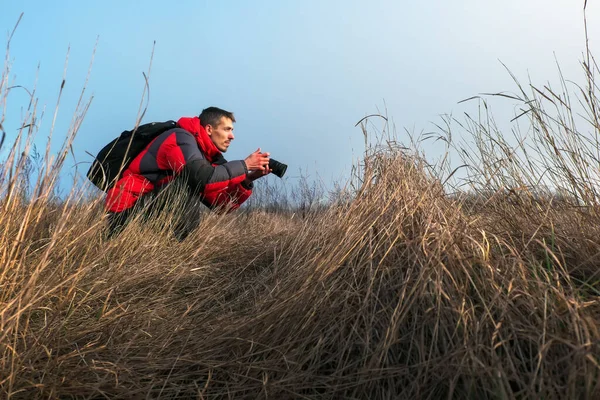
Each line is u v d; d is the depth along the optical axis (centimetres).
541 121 216
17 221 202
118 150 357
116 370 153
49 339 164
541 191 223
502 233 200
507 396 118
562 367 127
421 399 134
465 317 144
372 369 140
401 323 155
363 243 191
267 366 158
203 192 368
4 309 148
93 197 271
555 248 189
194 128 388
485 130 237
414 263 168
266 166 397
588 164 204
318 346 157
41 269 163
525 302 143
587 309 145
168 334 186
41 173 185
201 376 162
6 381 139
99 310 202
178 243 326
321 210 273
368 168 240
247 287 257
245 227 455
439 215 195
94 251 255
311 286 182
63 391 142
